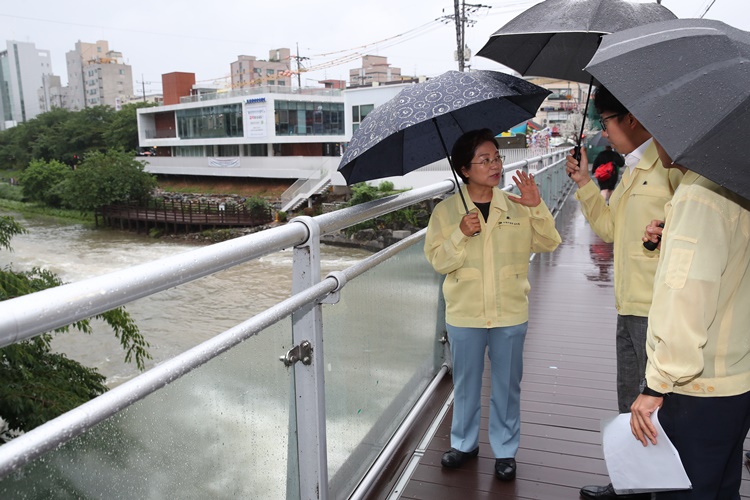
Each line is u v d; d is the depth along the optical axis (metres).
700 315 1.32
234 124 45.56
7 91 182.50
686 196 1.38
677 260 1.35
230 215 38.06
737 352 1.43
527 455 2.58
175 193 47.59
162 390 1.16
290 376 1.65
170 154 54.56
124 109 64.94
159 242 36.00
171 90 56.62
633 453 1.55
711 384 1.44
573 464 2.50
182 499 1.24
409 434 2.71
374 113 2.06
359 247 21.03
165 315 16.84
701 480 1.49
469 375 2.40
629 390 2.21
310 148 45.25
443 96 1.93
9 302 0.81
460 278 2.31
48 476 0.92
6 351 7.57
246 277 20.34
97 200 41.75
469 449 2.48
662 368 1.36
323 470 1.74
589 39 2.67
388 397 2.51
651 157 2.00
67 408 7.25
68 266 27.67
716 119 1.17
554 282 5.85
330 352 1.94
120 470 1.07
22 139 75.19
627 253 2.09
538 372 3.54
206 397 1.29
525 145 21.50
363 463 2.25
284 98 42.47
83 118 69.31
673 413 1.48
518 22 2.37
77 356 14.14
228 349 1.24
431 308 3.10
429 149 2.52
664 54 1.30
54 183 51.59
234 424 1.41
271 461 1.58
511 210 2.29
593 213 2.26
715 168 1.16
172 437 1.20
